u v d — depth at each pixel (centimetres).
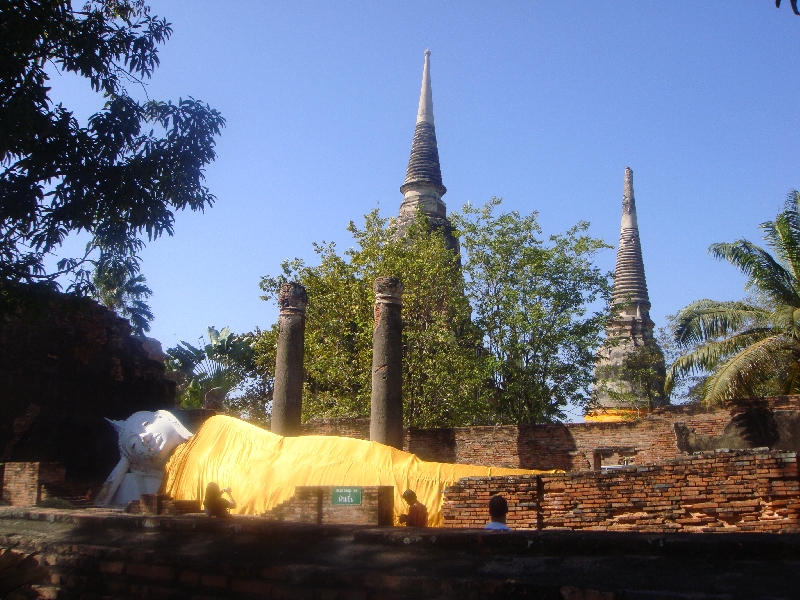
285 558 635
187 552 703
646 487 1154
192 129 1186
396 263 2789
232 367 4228
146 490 1794
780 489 1088
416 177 4206
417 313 2722
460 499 1234
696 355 2033
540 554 528
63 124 1096
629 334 4616
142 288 4275
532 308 2758
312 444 1666
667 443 1986
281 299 2120
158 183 1152
